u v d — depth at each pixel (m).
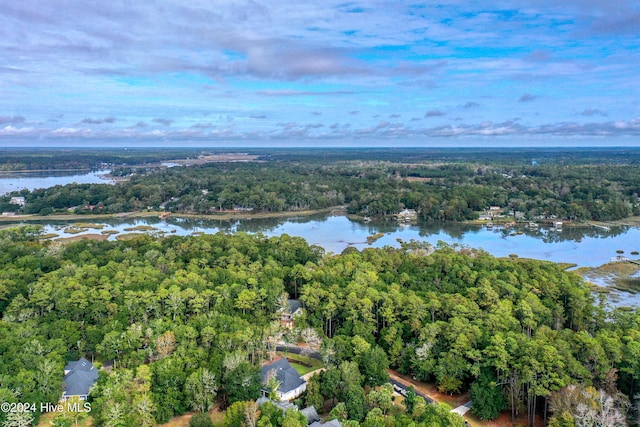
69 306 159.75
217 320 150.25
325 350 136.88
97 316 156.50
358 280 180.12
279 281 188.00
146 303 161.25
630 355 123.00
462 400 129.12
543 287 176.75
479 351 128.62
